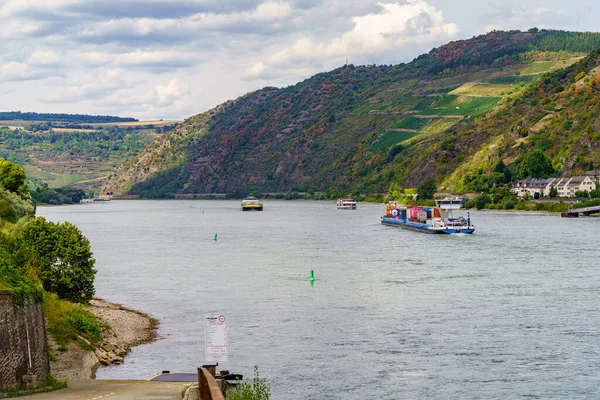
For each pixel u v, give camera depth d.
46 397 47.72
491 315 88.75
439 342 76.56
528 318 86.81
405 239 195.50
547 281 113.12
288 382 64.00
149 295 106.81
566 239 180.88
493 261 140.12
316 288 110.75
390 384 63.38
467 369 67.25
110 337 78.56
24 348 53.62
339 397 60.28
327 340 77.94
